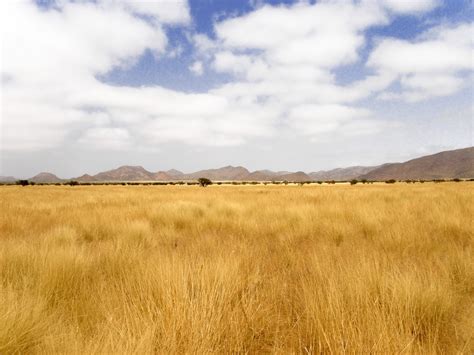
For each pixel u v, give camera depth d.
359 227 7.99
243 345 2.70
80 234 7.79
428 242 5.82
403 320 2.84
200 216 10.97
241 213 11.09
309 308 3.05
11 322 2.44
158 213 10.91
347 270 3.69
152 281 3.36
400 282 3.30
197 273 3.47
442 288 3.30
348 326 2.55
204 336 2.48
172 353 2.25
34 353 2.40
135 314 2.63
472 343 2.64
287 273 4.53
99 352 2.16
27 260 4.50
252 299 3.18
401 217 8.60
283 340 2.81
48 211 13.12
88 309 3.13
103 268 4.71
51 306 3.27
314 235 7.49
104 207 14.17
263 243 6.59
